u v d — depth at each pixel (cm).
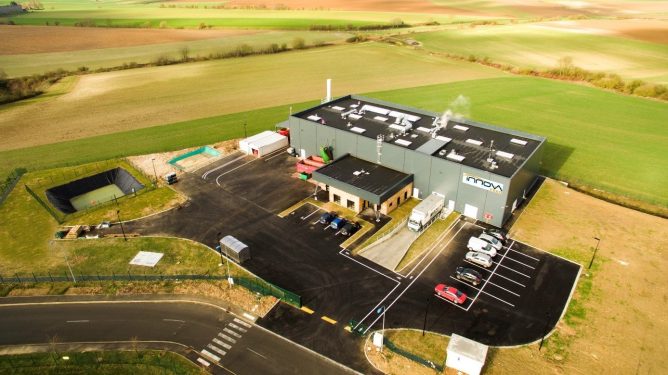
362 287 5581
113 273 5972
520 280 5659
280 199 7538
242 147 9300
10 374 4619
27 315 5347
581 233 6562
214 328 5062
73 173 8781
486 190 6581
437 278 5719
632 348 4691
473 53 18475
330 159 8312
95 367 4659
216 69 17050
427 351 4678
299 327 5031
